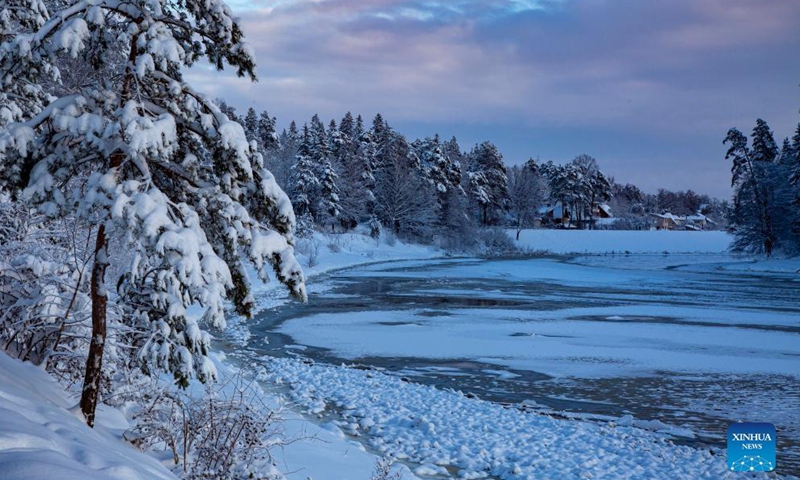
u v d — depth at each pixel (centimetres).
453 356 2322
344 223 9331
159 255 633
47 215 700
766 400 1758
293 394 1684
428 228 9462
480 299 4178
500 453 1287
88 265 989
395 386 1831
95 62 725
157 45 663
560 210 15150
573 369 2128
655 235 12694
